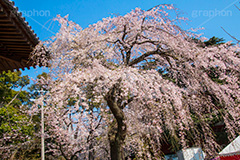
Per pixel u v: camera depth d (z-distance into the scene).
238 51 4.55
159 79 4.09
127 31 4.76
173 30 4.72
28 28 3.12
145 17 4.86
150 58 5.55
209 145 4.09
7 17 2.61
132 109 4.89
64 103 3.80
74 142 7.47
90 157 8.24
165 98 3.81
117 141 4.13
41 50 4.00
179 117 3.90
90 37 4.58
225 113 4.14
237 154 4.41
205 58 4.24
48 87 4.08
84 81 3.52
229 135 4.25
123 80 3.70
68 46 4.51
